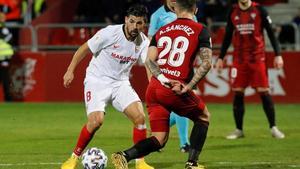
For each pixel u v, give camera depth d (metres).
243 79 27.53
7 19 45.16
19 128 30.69
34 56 41.75
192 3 18.14
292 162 21.66
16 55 41.88
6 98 42.25
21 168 20.58
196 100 18.17
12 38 42.69
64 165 19.75
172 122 24.05
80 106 39.28
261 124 32.00
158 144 18.06
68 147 25.11
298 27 40.72
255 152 23.86
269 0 48.25
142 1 42.38
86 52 19.64
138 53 19.67
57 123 32.38
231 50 39.94
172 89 17.70
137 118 19.59
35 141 26.66
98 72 19.77
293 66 39.75
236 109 27.58
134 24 19.11
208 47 17.70
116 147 25.23
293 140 26.91
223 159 22.33
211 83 40.44
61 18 46.12
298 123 32.47
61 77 41.53
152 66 17.92
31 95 41.94
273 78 40.00
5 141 26.69
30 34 42.91
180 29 18.02
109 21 43.91
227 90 40.22
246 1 27.30
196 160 18.52
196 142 18.50
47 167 20.73
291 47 40.69
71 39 42.59
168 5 23.42
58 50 42.59
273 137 27.73
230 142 26.41
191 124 32.19
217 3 43.47
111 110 38.31
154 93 18.08
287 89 39.91
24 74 41.94
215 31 40.84
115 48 19.52
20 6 46.47
